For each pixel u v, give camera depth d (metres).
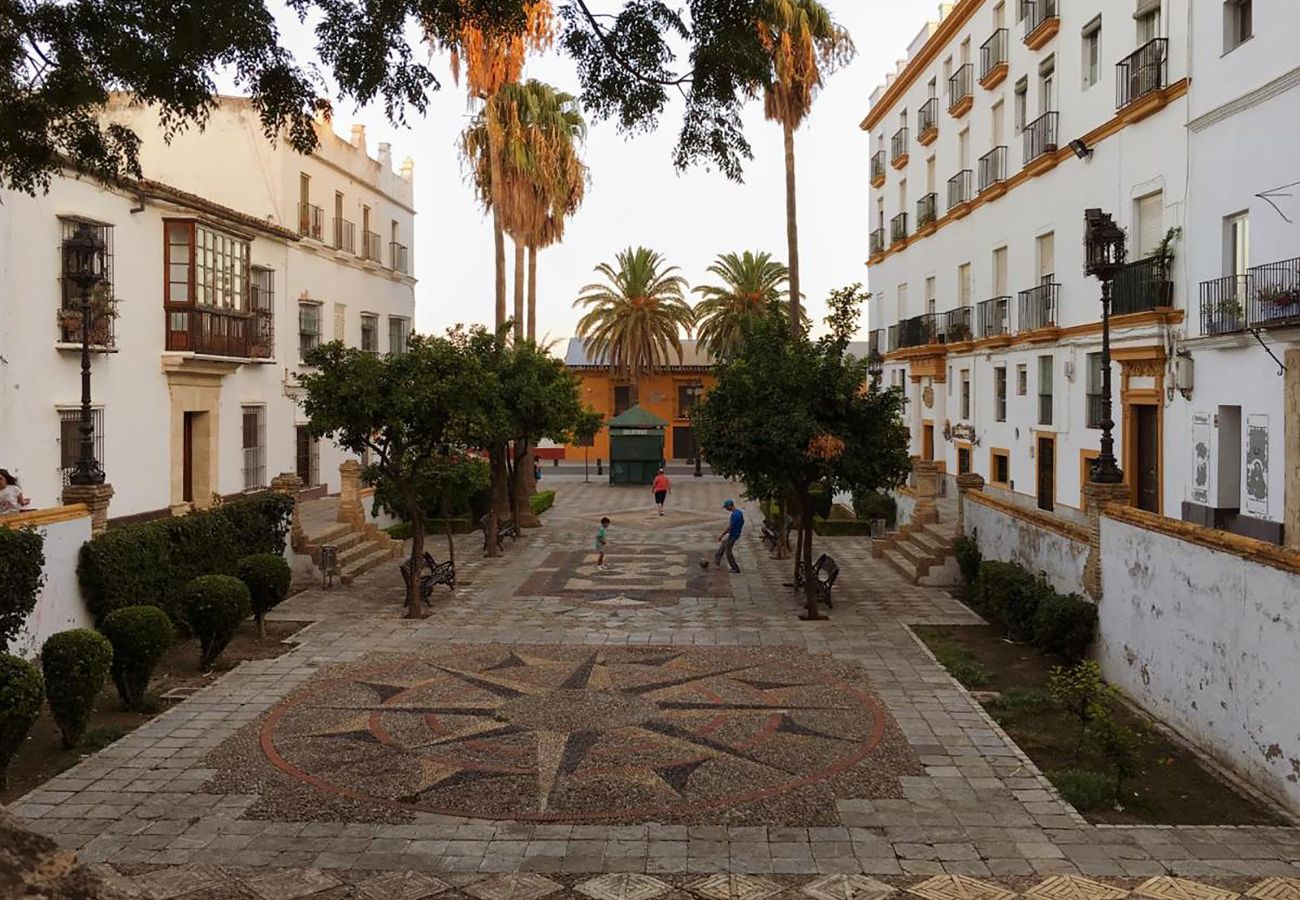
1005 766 9.16
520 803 8.26
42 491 17.36
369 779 8.79
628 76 8.77
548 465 58.03
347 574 18.77
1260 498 15.99
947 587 18.52
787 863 7.18
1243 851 7.38
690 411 17.14
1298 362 11.72
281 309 26.64
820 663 12.88
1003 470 27.16
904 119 36.12
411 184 37.50
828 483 16.33
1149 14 19.66
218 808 8.16
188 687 11.77
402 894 6.70
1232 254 17.11
